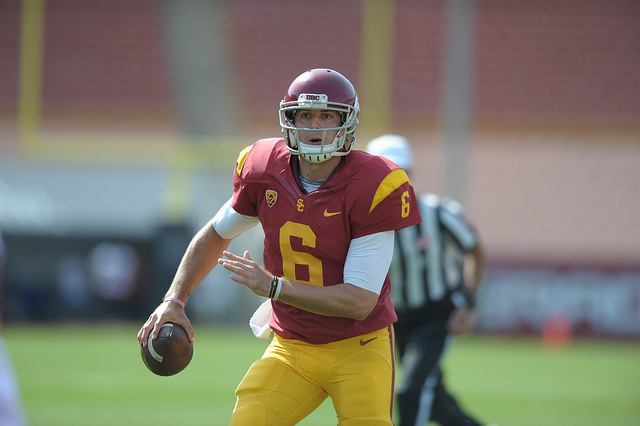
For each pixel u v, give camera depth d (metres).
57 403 24.23
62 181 56.38
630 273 48.75
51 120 62.22
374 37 66.38
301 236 12.12
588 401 27.02
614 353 43.12
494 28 66.56
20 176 56.47
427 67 65.06
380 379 12.45
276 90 64.44
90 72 64.50
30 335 44.28
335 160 12.20
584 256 52.50
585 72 65.25
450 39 64.06
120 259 53.03
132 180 56.19
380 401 12.34
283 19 67.25
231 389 27.73
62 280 53.09
